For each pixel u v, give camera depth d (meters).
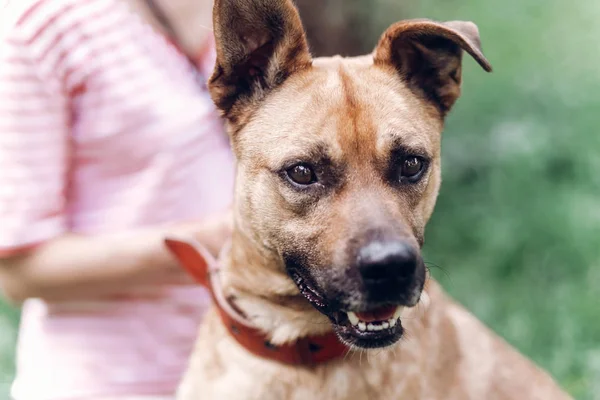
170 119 0.68
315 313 0.60
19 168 0.64
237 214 0.62
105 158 0.67
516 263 1.09
